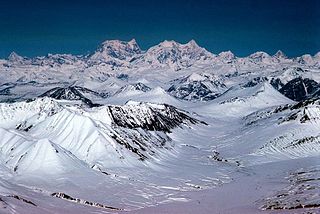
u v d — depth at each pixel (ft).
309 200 638.94
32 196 627.87
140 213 597.52
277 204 635.25
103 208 623.36
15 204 547.90
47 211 558.15
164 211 615.98
